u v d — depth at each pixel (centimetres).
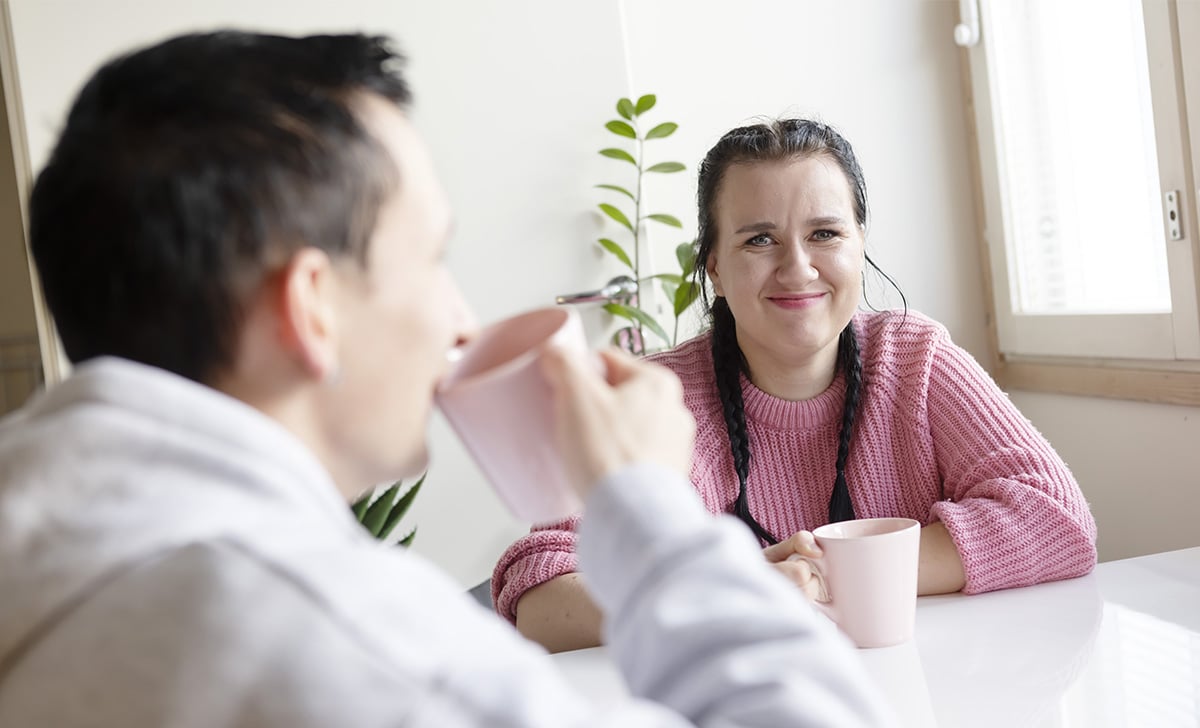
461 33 252
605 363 61
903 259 287
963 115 288
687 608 48
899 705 84
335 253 49
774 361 140
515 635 48
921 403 141
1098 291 246
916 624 107
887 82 286
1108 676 85
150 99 48
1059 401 266
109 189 47
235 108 48
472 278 252
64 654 43
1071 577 117
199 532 44
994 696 84
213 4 241
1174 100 208
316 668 41
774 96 281
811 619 50
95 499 44
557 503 62
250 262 48
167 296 48
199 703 41
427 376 54
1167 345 220
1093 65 238
